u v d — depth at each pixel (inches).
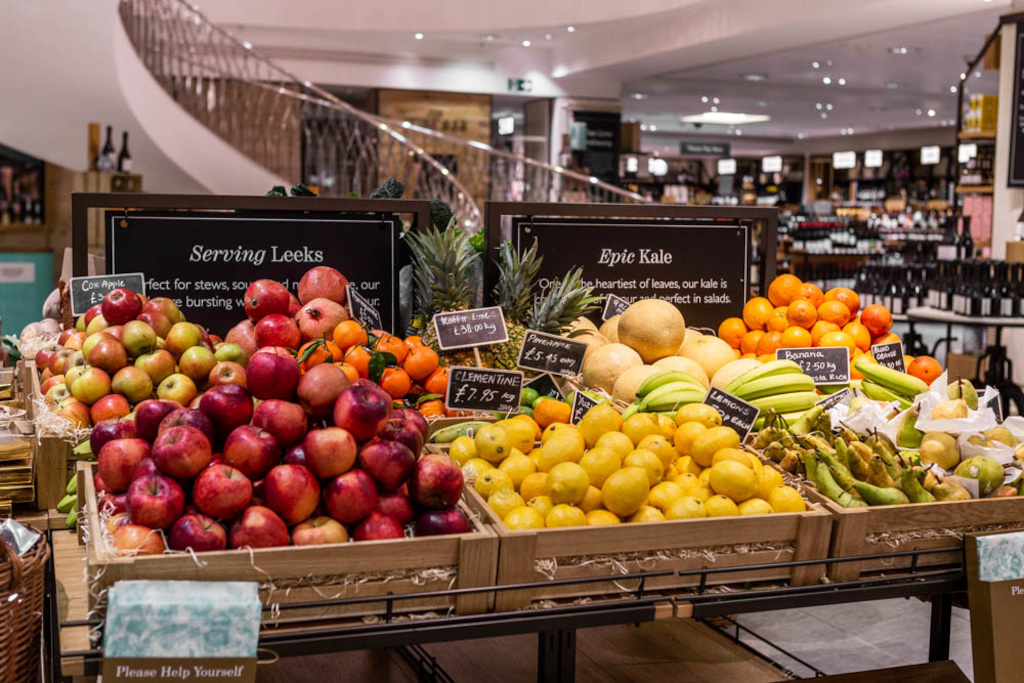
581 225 122.2
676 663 101.8
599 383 104.7
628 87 636.7
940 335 453.7
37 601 74.4
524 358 100.6
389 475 69.1
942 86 606.9
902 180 859.4
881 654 128.7
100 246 299.0
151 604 57.7
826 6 396.2
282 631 63.4
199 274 113.3
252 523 64.3
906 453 89.4
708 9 463.5
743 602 72.3
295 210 114.7
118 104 458.9
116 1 437.4
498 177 612.7
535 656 100.8
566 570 69.7
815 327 116.5
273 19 515.5
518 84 599.2
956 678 89.5
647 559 71.5
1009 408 309.3
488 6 515.5
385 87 573.3
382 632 64.4
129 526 64.2
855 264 569.3
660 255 125.3
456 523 69.9
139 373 85.9
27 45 442.3
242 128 490.0
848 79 585.9
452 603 67.5
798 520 74.5
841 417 96.0
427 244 107.9
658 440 82.0
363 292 118.0
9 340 153.9
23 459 90.2
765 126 844.6
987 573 76.2
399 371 97.5
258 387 69.6
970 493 85.2
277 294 92.4
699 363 109.0
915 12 394.3
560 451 80.2
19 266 320.5
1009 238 339.6
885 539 77.7
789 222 658.2
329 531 66.6
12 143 449.7
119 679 57.3
